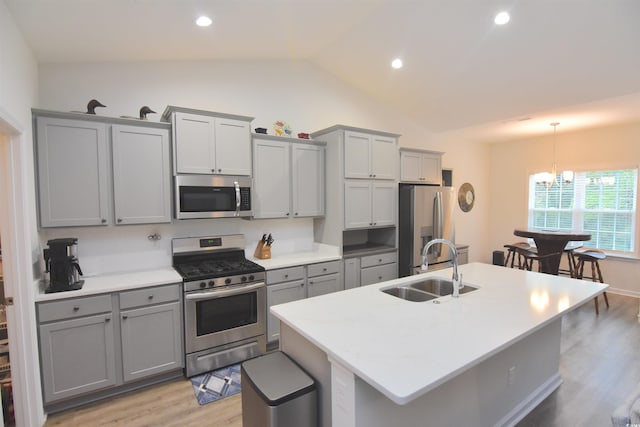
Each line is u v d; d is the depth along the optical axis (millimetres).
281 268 3215
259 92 3721
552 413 2311
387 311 1917
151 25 2455
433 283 2689
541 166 5852
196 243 3252
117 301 2449
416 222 4180
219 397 2500
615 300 4727
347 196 3730
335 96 4332
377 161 3982
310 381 1653
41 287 2377
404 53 3654
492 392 2035
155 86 3131
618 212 5039
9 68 1962
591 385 2639
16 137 2098
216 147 3014
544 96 3822
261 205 3385
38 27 2178
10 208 2082
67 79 2756
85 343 2348
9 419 2268
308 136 3826
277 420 1531
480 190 6406
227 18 2619
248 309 3025
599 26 2771
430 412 1668
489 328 1662
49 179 2414
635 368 2887
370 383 1217
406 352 1414
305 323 1743
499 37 3135
